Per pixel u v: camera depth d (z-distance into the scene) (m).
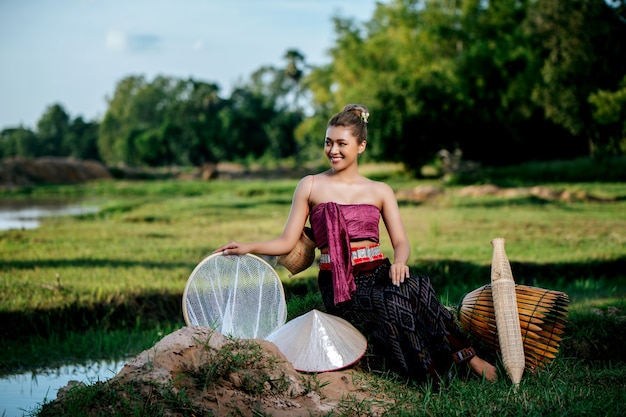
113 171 57.31
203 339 3.58
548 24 28.38
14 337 6.95
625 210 18.09
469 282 8.98
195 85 93.94
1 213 24.33
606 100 26.97
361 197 4.17
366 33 52.97
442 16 43.72
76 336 6.94
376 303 3.89
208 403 3.29
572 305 6.21
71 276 8.76
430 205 20.67
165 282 8.28
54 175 51.75
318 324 3.97
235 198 25.16
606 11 27.50
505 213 17.52
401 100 35.31
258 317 4.21
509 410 3.47
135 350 6.53
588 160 33.94
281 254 4.18
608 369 4.46
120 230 15.20
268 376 3.49
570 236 12.91
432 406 3.48
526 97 35.62
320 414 3.33
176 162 90.75
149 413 3.16
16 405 4.98
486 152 38.75
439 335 3.90
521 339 3.95
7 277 8.62
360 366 4.11
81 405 3.25
